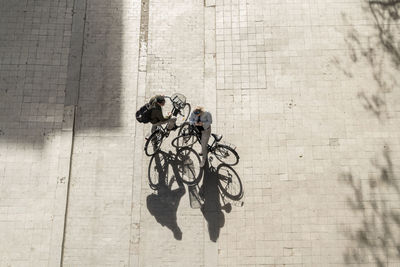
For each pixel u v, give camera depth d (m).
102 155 9.80
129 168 9.73
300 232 9.16
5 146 9.73
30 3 10.90
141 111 8.81
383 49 10.48
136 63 10.57
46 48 10.55
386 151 9.65
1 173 9.52
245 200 9.44
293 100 10.14
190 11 11.03
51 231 9.13
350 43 10.55
